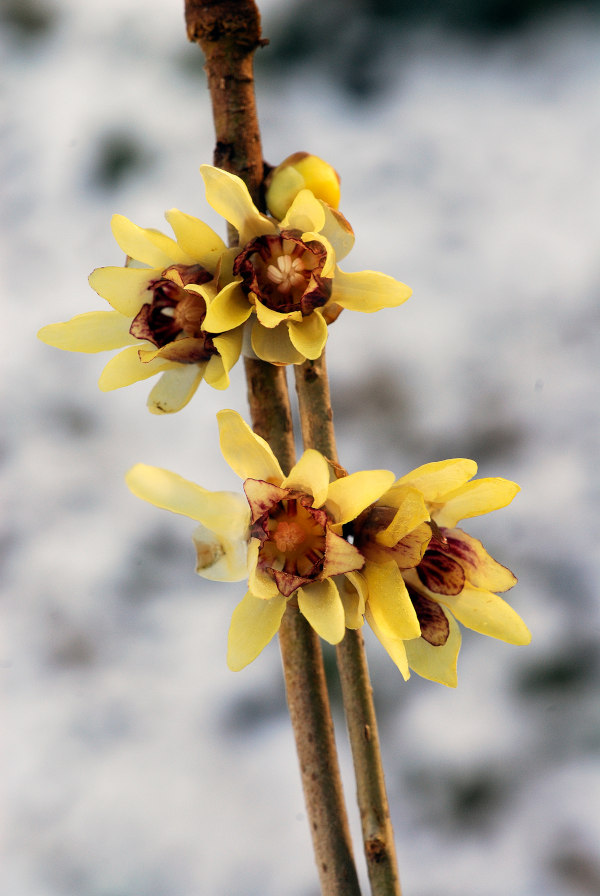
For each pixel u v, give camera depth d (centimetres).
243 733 71
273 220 30
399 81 99
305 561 29
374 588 29
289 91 99
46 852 66
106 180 94
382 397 84
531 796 67
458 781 68
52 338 31
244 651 29
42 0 101
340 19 101
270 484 29
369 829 30
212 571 29
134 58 99
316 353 30
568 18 101
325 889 30
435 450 82
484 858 65
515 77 99
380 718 70
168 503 29
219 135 31
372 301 30
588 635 73
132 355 31
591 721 69
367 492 29
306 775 30
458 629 30
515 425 83
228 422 29
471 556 30
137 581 78
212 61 31
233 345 30
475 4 101
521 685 71
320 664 30
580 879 63
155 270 31
